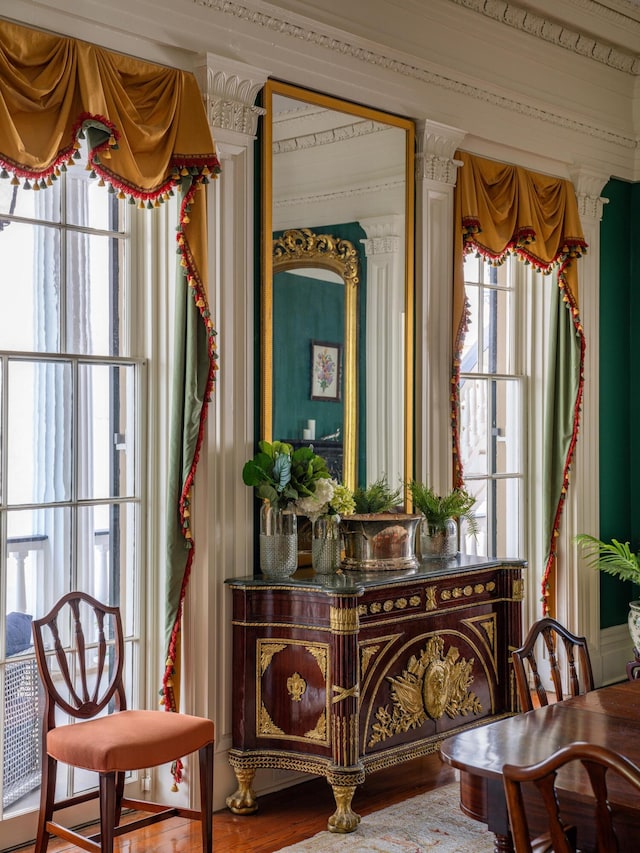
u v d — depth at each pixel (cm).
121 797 371
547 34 564
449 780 449
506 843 235
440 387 516
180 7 398
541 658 605
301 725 401
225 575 418
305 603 400
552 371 594
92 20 371
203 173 395
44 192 388
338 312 467
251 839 382
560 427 594
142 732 336
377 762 401
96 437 403
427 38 503
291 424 446
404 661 421
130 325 415
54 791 346
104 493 406
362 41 466
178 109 394
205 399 399
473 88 529
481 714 460
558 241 580
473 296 584
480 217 534
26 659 379
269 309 436
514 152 568
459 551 555
